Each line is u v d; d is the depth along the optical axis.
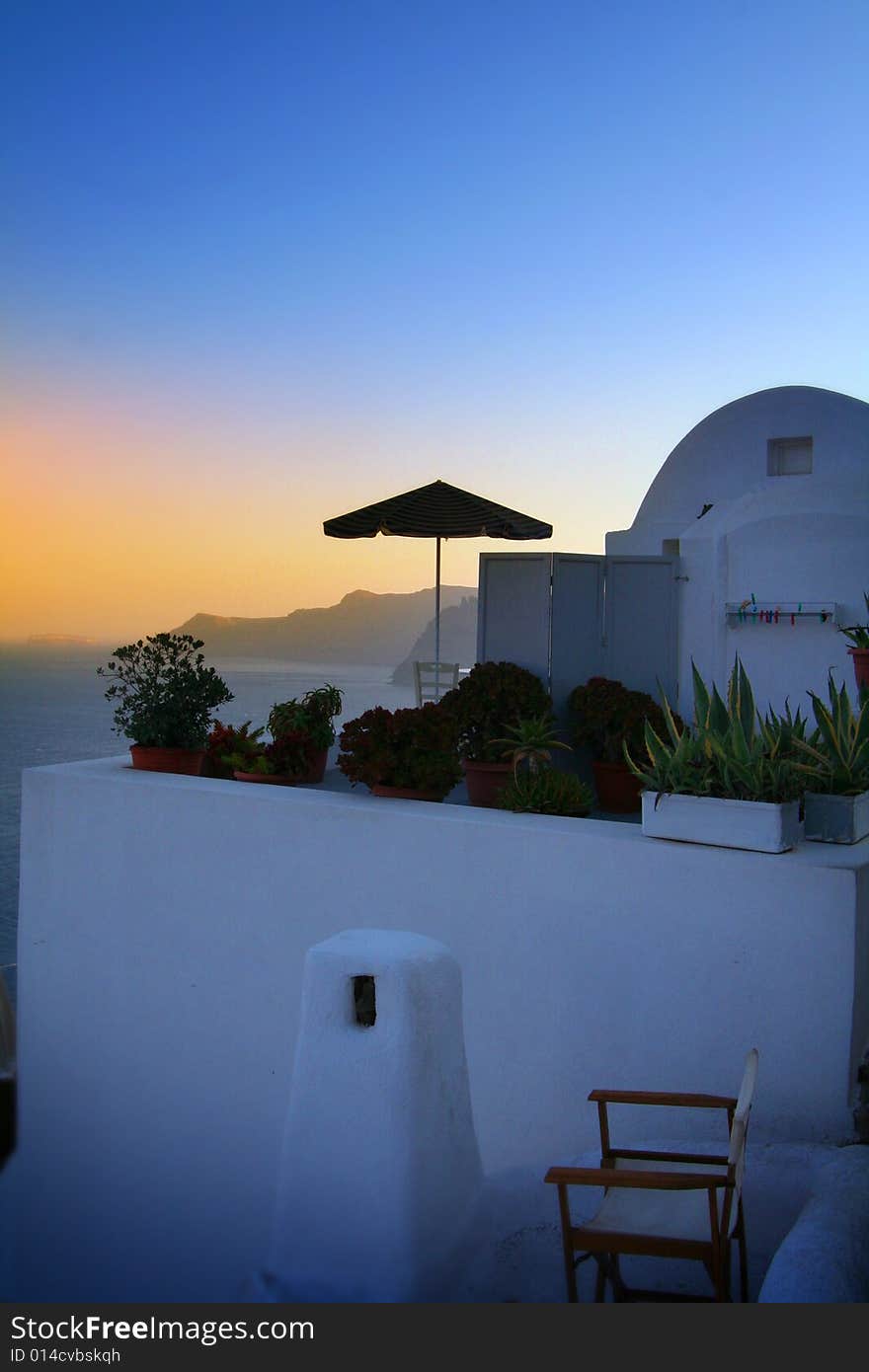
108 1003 6.63
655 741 4.82
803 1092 4.32
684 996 4.63
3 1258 6.54
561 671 8.73
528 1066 5.12
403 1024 3.21
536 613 8.72
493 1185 4.00
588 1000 4.93
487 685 7.86
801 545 10.30
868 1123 4.17
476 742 7.83
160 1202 6.35
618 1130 4.82
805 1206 3.44
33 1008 6.88
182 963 6.37
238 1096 6.16
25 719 98.12
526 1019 5.12
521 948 5.14
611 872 4.84
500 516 9.51
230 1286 6.01
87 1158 6.64
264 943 6.07
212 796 6.23
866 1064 4.32
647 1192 3.46
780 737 4.76
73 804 6.76
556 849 5.00
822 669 10.18
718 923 4.54
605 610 9.20
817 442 13.20
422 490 9.77
